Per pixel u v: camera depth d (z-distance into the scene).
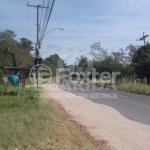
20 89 20.98
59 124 10.54
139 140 8.72
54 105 16.16
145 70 35.88
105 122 11.47
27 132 8.46
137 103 17.97
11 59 45.00
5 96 17.42
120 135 9.30
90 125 10.85
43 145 7.59
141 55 38.72
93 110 14.74
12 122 9.61
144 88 26.25
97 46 56.25
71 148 7.58
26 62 46.44
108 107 15.94
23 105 14.06
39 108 13.27
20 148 7.35
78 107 15.87
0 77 29.50
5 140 7.68
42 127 9.41
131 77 37.47
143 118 12.41
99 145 8.16
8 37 47.78
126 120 11.91
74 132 9.45
